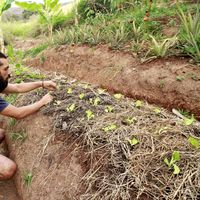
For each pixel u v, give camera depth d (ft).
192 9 11.94
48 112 8.88
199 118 7.84
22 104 10.27
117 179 5.82
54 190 6.79
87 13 17.98
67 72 13.19
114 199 5.51
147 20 11.67
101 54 11.72
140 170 5.81
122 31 11.88
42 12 16.62
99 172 6.22
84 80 11.84
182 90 8.28
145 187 5.46
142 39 11.16
